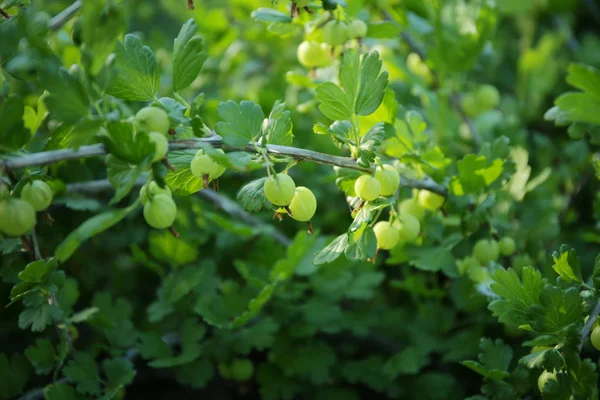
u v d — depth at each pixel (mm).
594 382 683
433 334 893
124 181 645
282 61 1146
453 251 861
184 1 1259
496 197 829
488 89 1032
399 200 824
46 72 646
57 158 641
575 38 1430
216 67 1127
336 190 1010
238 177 1012
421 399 889
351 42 812
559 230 885
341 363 916
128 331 847
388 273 992
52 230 918
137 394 981
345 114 711
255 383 952
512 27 1402
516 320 723
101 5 638
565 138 1074
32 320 737
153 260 967
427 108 965
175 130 678
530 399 740
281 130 707
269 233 915
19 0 710
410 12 964
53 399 768
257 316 879
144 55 707
